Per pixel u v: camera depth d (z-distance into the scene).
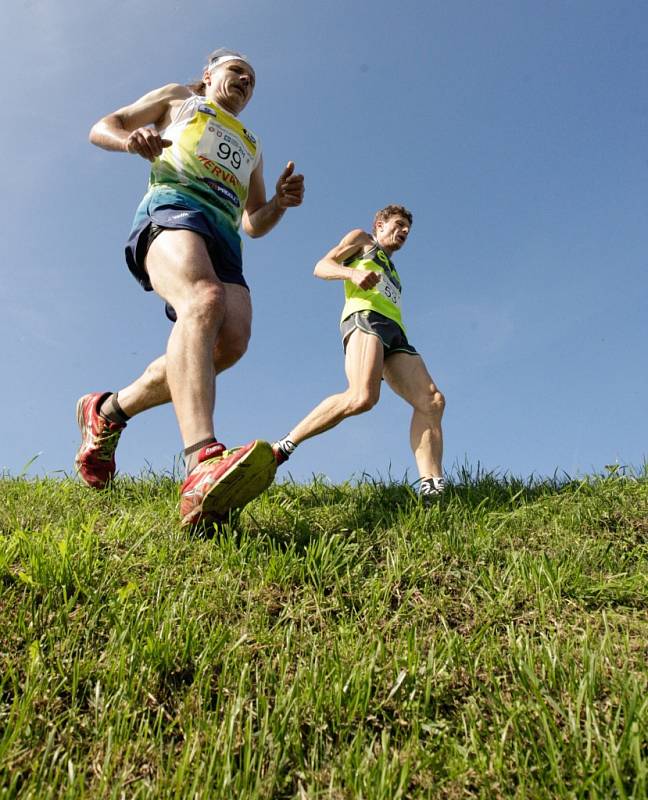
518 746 1.63
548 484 3.99
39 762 1.57
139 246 3.38
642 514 3.35
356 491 3.96
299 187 3.86
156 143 3.13
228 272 3.51
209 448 2.85
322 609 2.31
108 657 1.93
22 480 3.92
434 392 4.52
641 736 1.61
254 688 1.86
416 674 1.90
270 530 2.98
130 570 2.49
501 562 2.75
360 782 1.50
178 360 3.01
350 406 4.28
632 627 2.28
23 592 2.22
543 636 2.08
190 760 1.57
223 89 3.69
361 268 4.79
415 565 2.64
